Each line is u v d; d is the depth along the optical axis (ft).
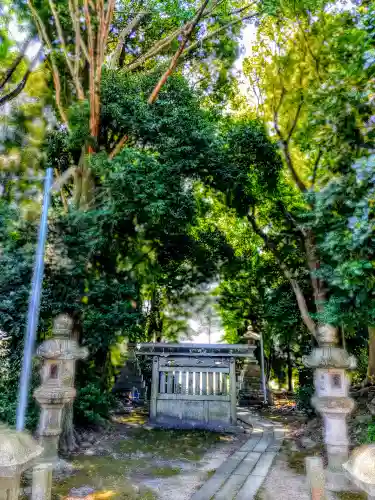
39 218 23.75
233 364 34.42
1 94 32.96
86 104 27.58
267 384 52.19
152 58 39.27
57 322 20.66
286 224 32.30
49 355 19.25
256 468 21.08
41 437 18.88
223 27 33.12
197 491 17.13
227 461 22.62
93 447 24.79
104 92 28.71
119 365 41.83
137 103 28.14
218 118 37.83
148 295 51.24
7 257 22.29
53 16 30.71
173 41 37.14
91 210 25.53
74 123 27.68
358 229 16.46
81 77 32.09
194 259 41.22
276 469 20.89
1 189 29.32
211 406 33.30
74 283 23.85
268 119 32.63
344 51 20.84
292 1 27.91
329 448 17.37
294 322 32.07
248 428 33.50
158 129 28.71
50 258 22.41
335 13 27.37
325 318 19.11
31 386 21.06
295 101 29.96
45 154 31.37
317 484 10.46
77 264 23.18
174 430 31.78
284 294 33.35
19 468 7.86
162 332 53.57
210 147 30.17
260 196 34.32
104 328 27.09
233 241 49.47
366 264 16.62
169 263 41.45
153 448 25.77
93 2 30.83
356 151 19.74
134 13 36.70
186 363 34.78
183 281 44.47
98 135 30.30
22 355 21.24
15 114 32.19
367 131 18.94
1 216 23.00
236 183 32.42
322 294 25.64
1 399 20.21
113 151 29.76
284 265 31.60
